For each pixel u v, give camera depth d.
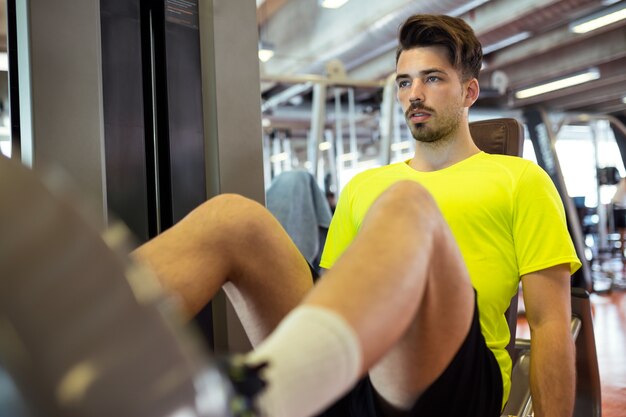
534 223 1.15
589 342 1.47
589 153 13.71
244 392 0.42
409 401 0.78
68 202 0.41
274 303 0.81
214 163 1.48
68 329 0.40
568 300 1.13
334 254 1.34
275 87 9.70
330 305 0.50
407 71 1.26
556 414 1.02
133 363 0.39
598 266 8.27
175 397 0.38
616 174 7.98
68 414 0.39
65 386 0.39
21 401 0.40
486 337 1.10
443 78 1.24
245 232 0.78
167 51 1.41
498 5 6.69
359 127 11.94
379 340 0.51
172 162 1.41
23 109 1.19
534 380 1.06
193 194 1.45
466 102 1.29
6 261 0.40
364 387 0.82
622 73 9.21
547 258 1.12
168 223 1.42
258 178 1.55
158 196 1.43
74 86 1.22
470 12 6.98
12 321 0.40
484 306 1.12
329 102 10.60
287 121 11.16
